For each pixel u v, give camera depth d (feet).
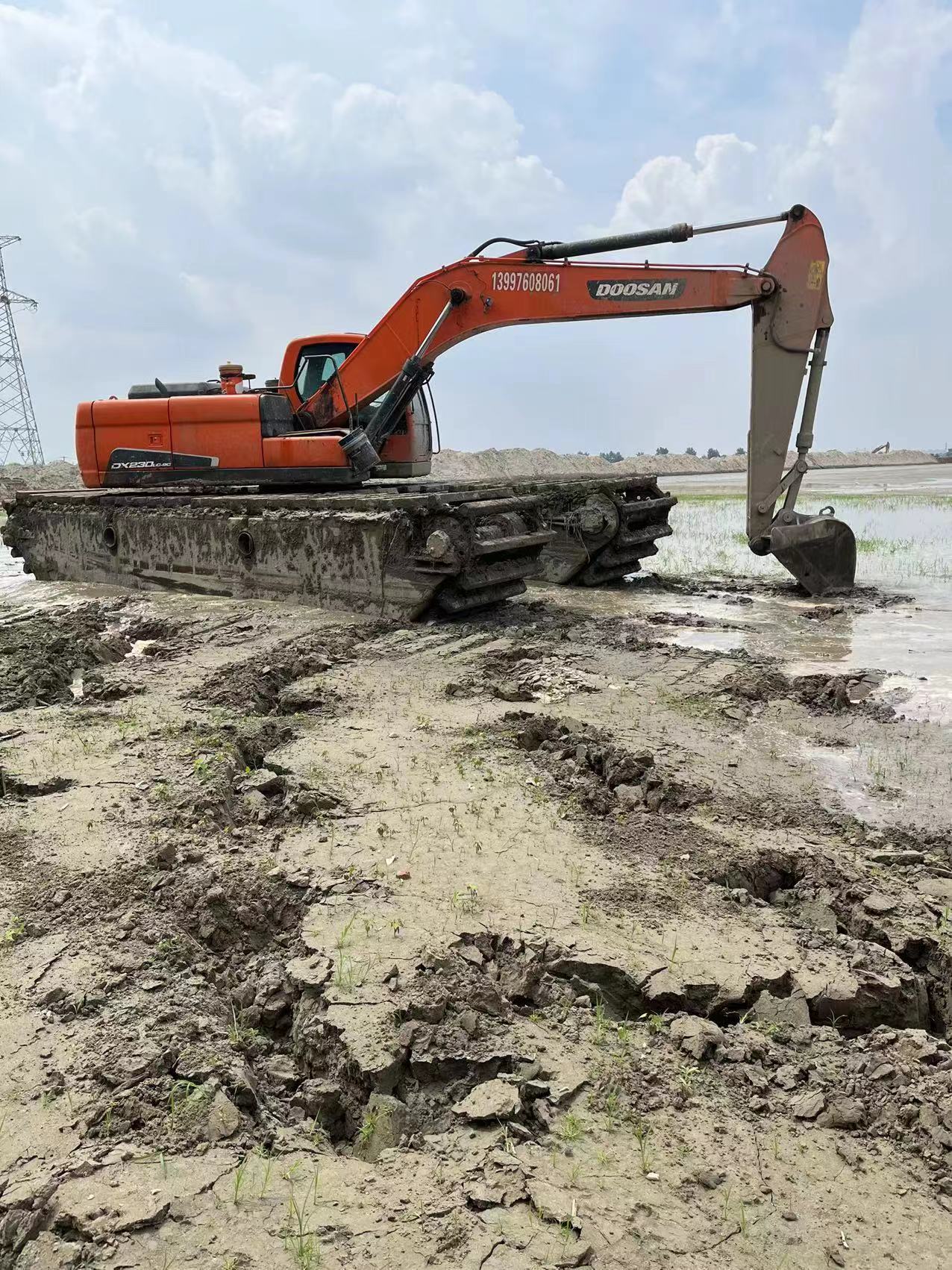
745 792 18.20
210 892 13.94
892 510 86.89
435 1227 8.38
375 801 17.31
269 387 42.27
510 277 35.78
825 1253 8.34
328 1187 8.90
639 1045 11.07
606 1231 8.38
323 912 13.47
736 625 34.06
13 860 14.99
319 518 34.60
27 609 38.68
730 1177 9.16
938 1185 9.22
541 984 12.18
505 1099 9.91
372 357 38.04
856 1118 10.03
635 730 21.66
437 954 12.27
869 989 12.17
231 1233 8.32
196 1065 10.41
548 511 42.19
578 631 32.55
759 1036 11.29
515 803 17.37
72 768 18.80
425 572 32.19
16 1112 9.71
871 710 23.54
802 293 34.19
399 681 25.66
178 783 17.84
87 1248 8.15
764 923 13.71
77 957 12.49
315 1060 10.94
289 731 21.34
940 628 33.17
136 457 40.45
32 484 128.88
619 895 14.10
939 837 16.55
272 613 34.50
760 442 36.17
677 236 33.60
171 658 28.63
